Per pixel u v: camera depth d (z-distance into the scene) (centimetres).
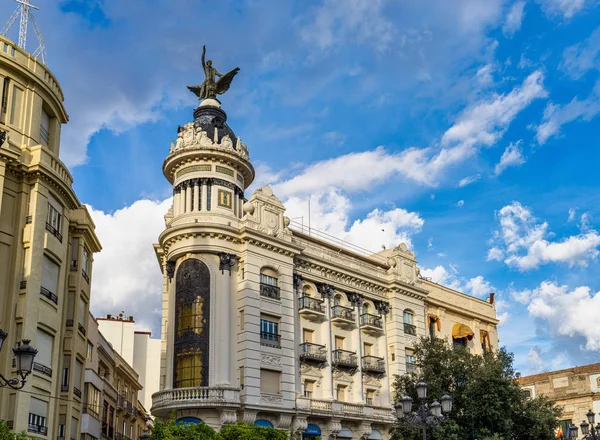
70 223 3922
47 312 3309
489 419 4316
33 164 3328
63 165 3584
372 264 5719
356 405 4984
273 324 4681
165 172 5022
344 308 5231
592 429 4281
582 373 7106
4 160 3238
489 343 6625
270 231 4834
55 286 3459
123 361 6169
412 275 5912
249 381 4356
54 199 3484
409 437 4441
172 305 4644
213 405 4175
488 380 4381
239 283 4622
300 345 4844
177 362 4431
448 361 4647
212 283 4528
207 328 4434
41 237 3291
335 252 5406
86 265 4150
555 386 7294
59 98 3778
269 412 4425
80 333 3941
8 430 2466
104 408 5281
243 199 5025
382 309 5572
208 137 4969
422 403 3166
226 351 4388
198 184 4809
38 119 3534
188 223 4569
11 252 3209
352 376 5147
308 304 4972
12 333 3089
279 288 4772
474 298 6656
